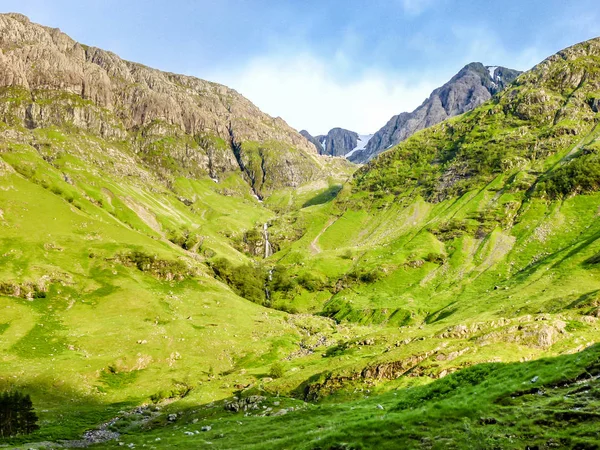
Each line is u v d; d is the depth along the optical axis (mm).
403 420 36375
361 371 93688
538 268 193000
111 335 158125
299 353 165375
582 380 38125
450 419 35094
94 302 185750
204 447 50062
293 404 75062
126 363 141250
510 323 98625
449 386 51969
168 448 51750
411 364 90375
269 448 41875
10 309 162875
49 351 143250
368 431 35781
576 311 99562
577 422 28906
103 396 120625
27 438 72625
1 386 114375
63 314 171750
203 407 89750
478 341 90375
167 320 179625
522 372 45906
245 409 76375
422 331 126625
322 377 97688
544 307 130250
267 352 163000
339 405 66312
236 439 52812
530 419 31109
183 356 154250
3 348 138375
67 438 75438
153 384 131500
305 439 42094
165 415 86500
